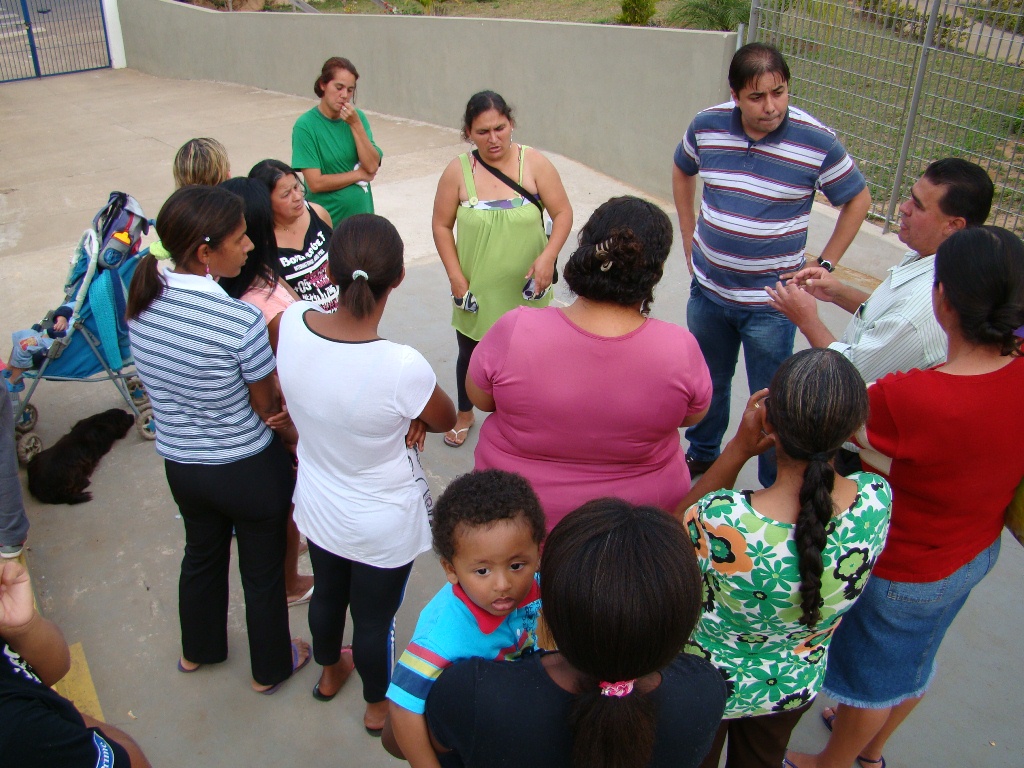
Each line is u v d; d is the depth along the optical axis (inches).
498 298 145.6
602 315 77.9
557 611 49.0
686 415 83.7
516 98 354.6
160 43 593.3
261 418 96.8
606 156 317.1
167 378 90.1
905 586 80.4
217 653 113.9
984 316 69.7
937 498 76.4
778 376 64.4
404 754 63.2
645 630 47.1
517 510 60.4
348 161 185.2
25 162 368.8
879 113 218.7
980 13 191.6
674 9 369.4
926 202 94.1
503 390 80.6
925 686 88.0
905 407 73.5
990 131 197.3
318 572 97.6
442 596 63.6
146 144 395.9
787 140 125.6
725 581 67.9
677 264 237.9
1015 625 121.8
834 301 110.7
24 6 596.7
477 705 52.5
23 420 158.7
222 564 108.0
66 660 63.9
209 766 102.3
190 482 95.7
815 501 62.4
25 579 59.1
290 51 483.8
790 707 75.4
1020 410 72.5
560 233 143.6
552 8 478.0
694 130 135.8
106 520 144.9
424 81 404.2
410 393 82.6
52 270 243.1
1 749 51.4
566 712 52.0
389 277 79.4
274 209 119.5
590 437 80.7
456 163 142.1
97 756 56.5
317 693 111.1
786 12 236.1
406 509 91.0
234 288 102.5
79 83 583.2
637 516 50.6
